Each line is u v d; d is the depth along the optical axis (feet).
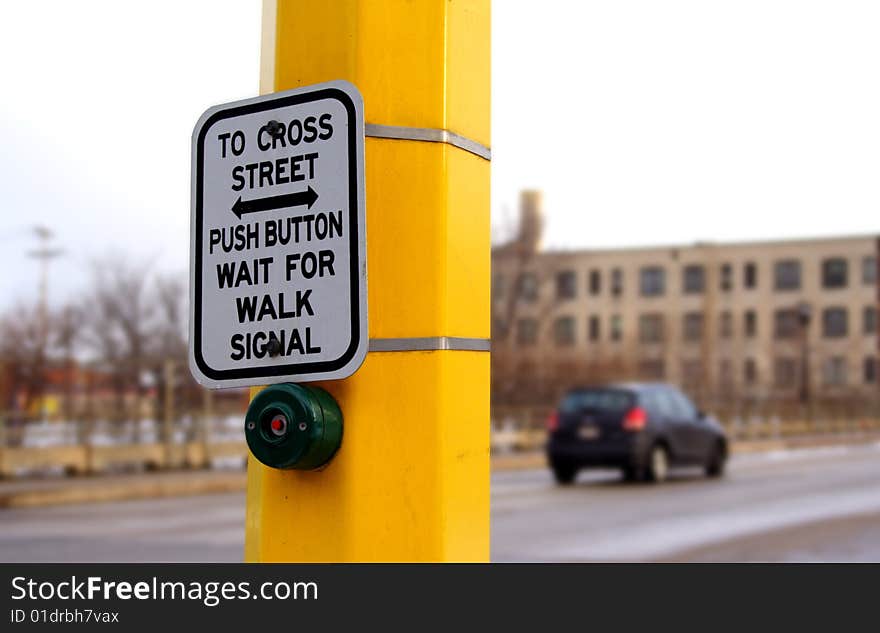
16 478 60.49
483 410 8.21
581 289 280.51
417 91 7.85
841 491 56.80
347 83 7.40
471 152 8.16
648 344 272.92
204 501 53.98
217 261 7.75
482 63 8.38
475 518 8.03
